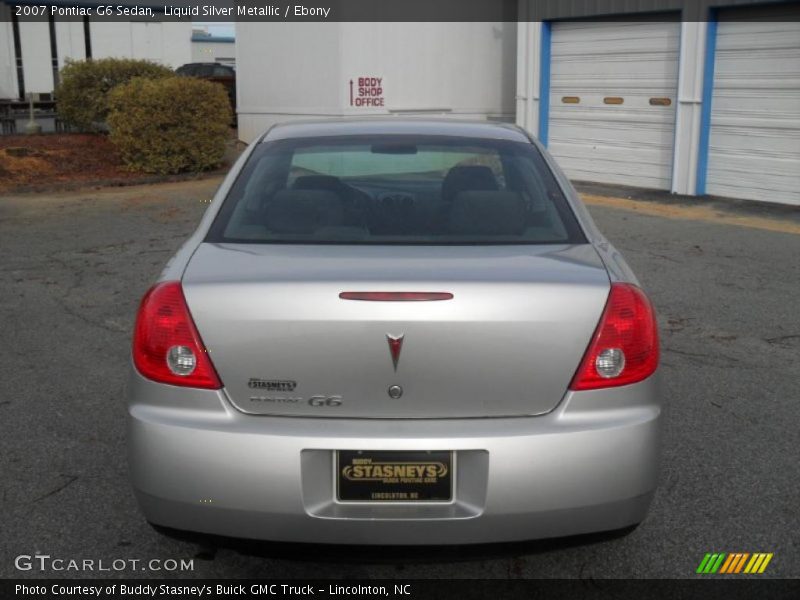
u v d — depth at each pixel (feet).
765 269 25.75
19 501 11.74
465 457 8.42
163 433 8.50
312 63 51.19
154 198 39.99
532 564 10.32
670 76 41.93
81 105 52.54
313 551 8.70
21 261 26.89
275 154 11.95
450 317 8.36
